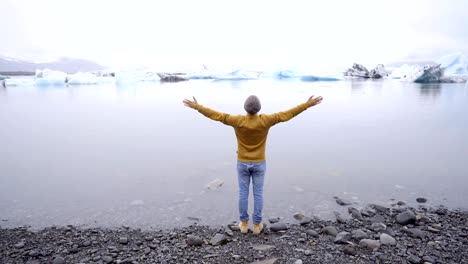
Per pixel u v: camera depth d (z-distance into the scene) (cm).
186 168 888
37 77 6094
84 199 686
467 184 752
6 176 836
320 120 1709
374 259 444
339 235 512
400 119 1723
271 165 904
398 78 7319
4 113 2138
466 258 445
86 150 1102
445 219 581
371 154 1009
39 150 1108
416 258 441
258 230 521
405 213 574
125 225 570
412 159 955
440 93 3425
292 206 644
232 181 784
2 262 454
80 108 2373
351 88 4381
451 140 1198
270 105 2367
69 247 496
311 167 884
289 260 442
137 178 812
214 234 530
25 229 557
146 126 1582
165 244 499
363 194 700
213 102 2627
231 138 1277
